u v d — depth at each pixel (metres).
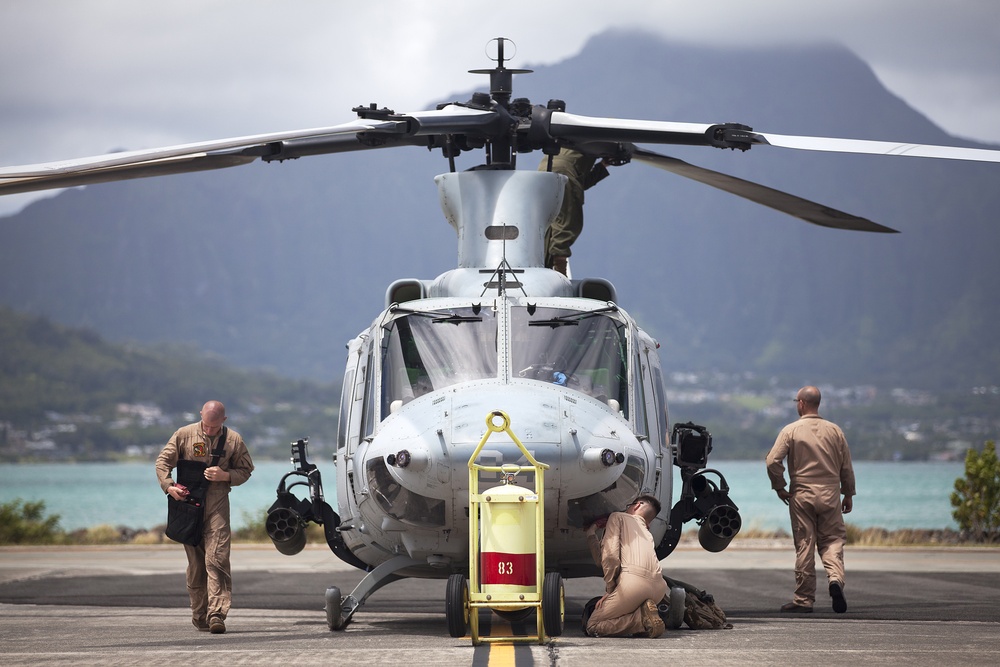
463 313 19.31
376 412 18.62
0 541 52.78
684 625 18.80
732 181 21.59
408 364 18.83
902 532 51.75
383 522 18.09
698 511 20.69
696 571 34.78
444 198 22.31
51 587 29.08
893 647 15.67
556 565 18.80
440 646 16.08
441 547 17.94
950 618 20.75
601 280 21.02
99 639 17.59
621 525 17.59
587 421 17.33
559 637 17.02
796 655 14.80
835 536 22.14
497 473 16.66
